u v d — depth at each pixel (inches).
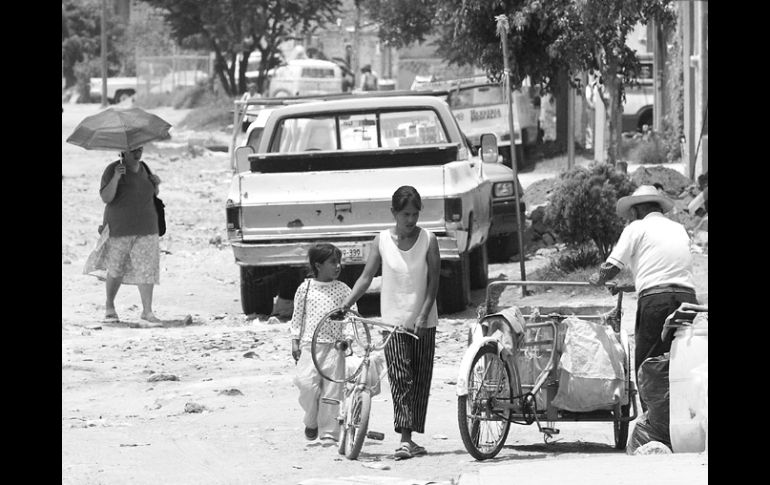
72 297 1328.7
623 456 585.0
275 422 739.4
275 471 598.9
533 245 1565.0
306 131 1257.4
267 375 900.0
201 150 3272.6
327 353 666.2
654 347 653.9
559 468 547.8
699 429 574.9
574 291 1224.2
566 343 650.2
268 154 1173.7
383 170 1122.7
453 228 1105.4
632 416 671.1
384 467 612.1
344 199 1123.3
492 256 1525.6
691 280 657.6
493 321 655.8
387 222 1123.9
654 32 2721.5
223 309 1266.0
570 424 767.7
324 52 5659.5
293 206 1130.7
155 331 1114.1
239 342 1037.2
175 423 736.3
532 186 1872.5
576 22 1561.3
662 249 654.5
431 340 653.9
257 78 4864.7
